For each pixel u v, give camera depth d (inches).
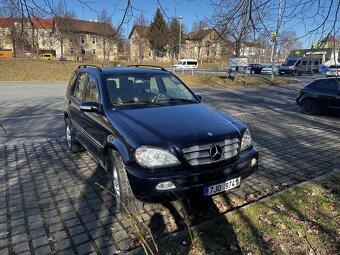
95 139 172.7
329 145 262.8
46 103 519.8
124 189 138.6
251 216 139.5
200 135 133.9
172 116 152.9
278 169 203.8
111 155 151.9
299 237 125.4
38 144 265.3
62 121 369.1
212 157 132.4
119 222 137.8
